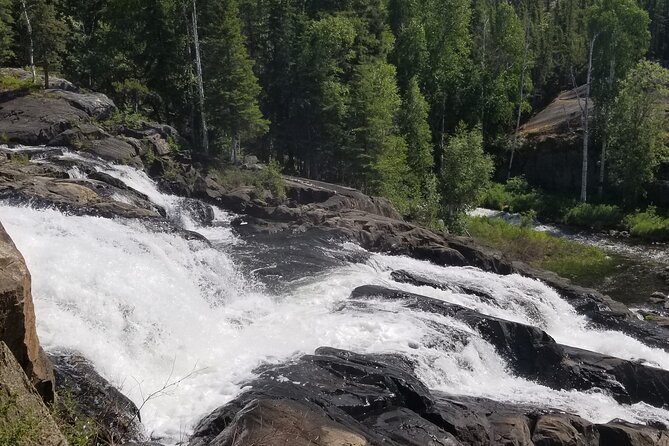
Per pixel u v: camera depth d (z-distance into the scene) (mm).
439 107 58500
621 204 49500
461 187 41594
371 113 44000
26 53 45938
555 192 54719
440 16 59219
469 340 18484
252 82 40062
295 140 49500
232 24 39406
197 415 13195
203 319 17609
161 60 42062
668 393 19109
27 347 9961
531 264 38406
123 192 26516
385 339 17891
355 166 44438
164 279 17875
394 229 31656
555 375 19125
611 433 15773
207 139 41812
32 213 18969
